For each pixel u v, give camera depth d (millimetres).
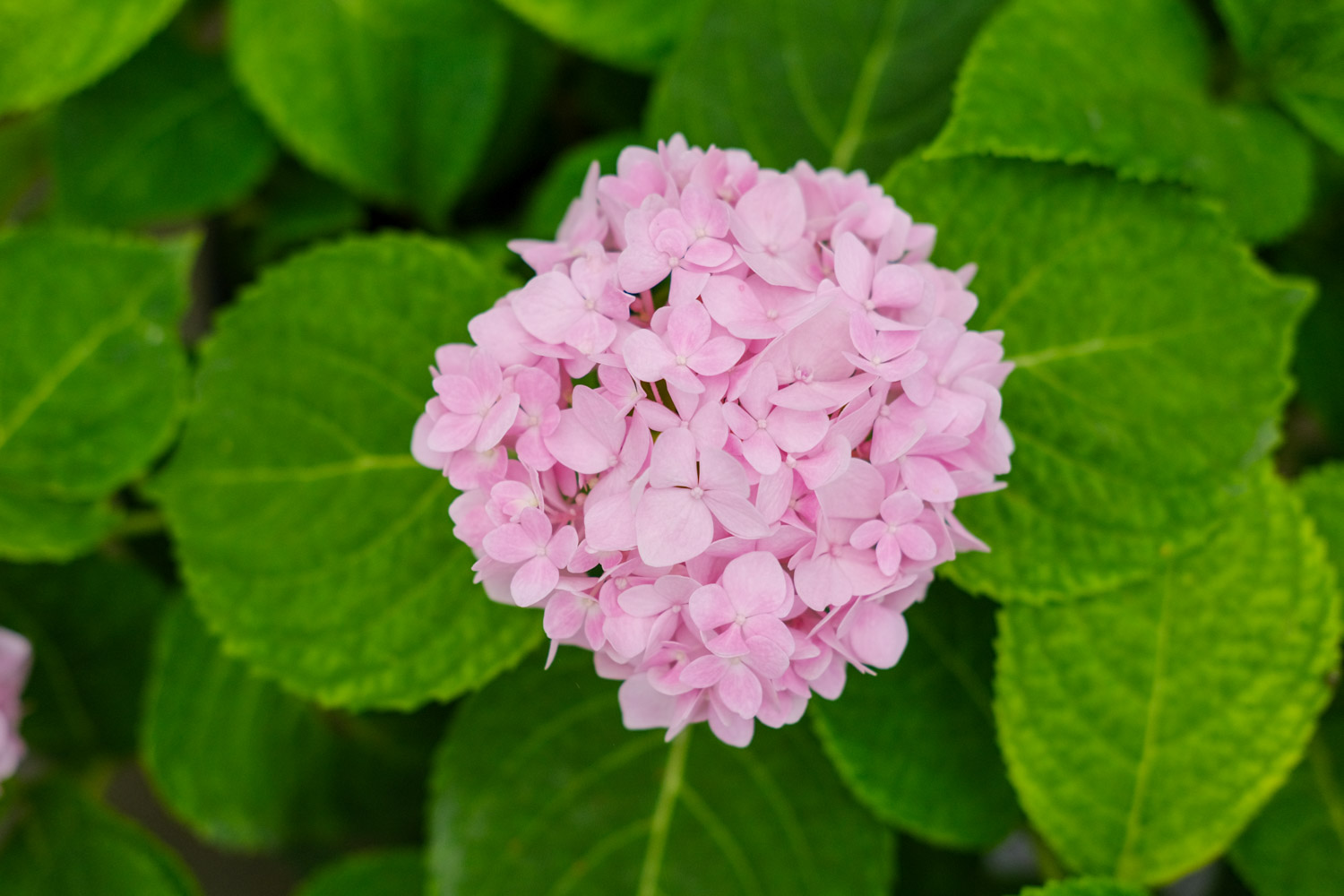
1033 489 860
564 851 881
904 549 792
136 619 958
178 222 1016
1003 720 860
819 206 823
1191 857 864
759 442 786
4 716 894
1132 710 860
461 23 952
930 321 798
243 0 949
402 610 878
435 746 958
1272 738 857
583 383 825
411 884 932
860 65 900
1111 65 871
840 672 807
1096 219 862
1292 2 888
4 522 906
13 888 927
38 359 916
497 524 793
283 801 945
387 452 890
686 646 796
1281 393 852
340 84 953
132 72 981
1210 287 858
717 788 887
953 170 861
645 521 782
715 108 899
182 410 919
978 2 898
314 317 888
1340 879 872
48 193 1044
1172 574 859
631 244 791
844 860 880
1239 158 879
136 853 931
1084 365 861
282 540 883
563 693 892
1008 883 945
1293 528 856
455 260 885
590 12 925
